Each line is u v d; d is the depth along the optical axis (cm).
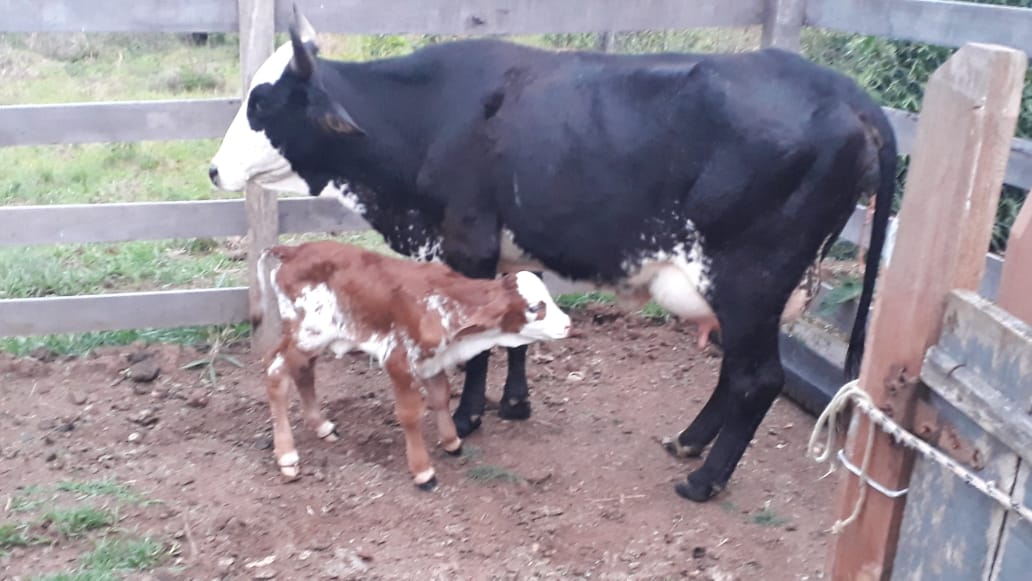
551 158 389
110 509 385
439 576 356
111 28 479
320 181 445
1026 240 231
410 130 425
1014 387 211
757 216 365
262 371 518
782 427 488
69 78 995
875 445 253
